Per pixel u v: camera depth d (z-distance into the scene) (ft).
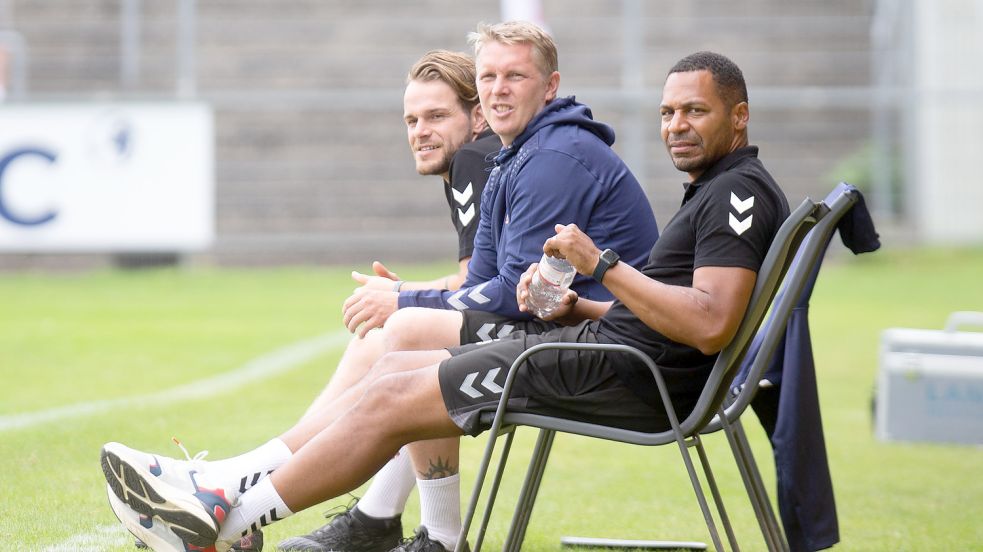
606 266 34.96
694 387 37.01
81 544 44.47
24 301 144.36
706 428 38.88
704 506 33.83
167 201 157.79
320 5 196.95
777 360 43.45
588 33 195.72
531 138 42.52
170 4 191.21
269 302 145.79
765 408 44.93
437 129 48.62
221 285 163.43
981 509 56.59
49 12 192.24
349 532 45.55
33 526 47.19
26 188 156.25
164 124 157.69
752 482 36.50
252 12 196.44
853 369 102.58
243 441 66.13
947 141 184.65
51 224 156.66
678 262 36.94
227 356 103.76
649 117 190.60
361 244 182.09
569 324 41.88
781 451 42.37
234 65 195.72
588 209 41.83
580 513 53.83
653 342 36.63
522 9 182.29
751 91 178.29
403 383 36.60
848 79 197.26
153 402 79.41
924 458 69.67
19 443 63.93
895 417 74.23
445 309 42.24
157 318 129.59
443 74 48.42
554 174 41.52
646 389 36.70
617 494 57.93
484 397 36.47
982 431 73.15
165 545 37.32
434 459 43.01
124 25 192.54
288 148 191.62
